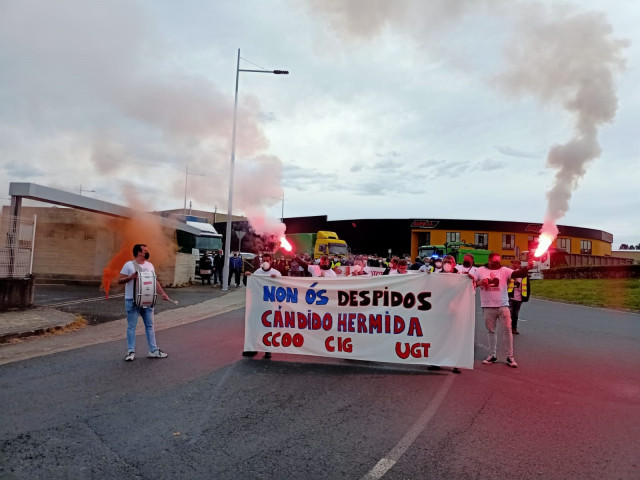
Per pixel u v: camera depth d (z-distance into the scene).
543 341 9.56
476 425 4.53
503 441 4.14
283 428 4.34
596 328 11.72
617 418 4.82
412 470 3.54
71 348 7.75
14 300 11.27
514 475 3.49
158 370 6.38
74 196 14.77
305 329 7.32
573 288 24.53
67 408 4.75
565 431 4.42
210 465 3.56
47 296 14.77
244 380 5.98
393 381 6.13
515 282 10.41
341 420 4.59
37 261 19.38
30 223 11.84
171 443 3.95
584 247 54.47
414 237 53.50
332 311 7.24
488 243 51.34
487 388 5.88
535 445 4.07
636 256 63.72
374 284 7.11
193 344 8.30
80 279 19.41
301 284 7.35
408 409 4.97
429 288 6.93
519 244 51.50
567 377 6.53
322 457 3.74
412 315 6.95
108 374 6.11
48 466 3.48
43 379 5.81
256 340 7.42
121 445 3.88
